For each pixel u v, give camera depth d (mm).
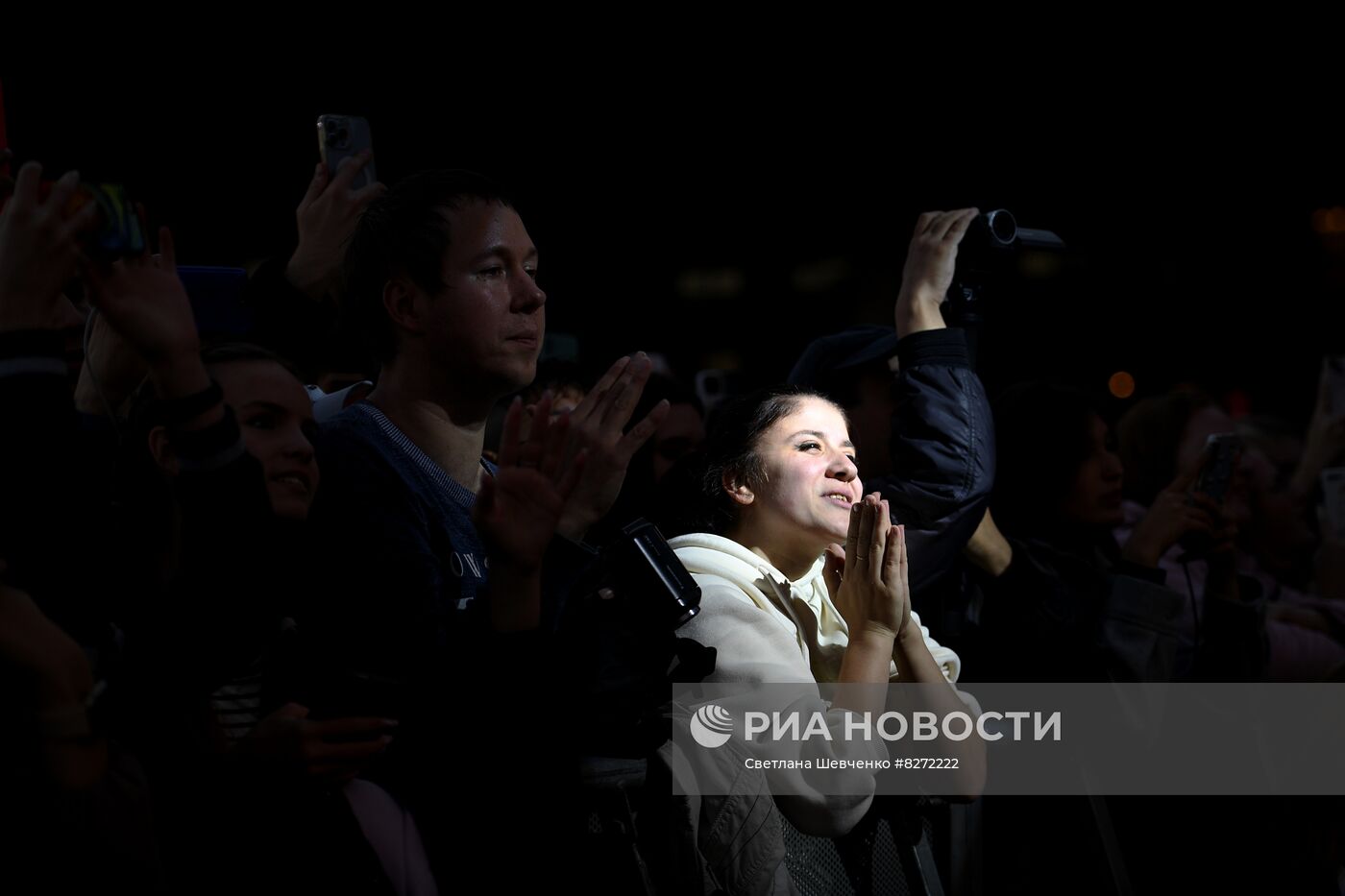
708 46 24812
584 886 5332
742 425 7090
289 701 5477
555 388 10312
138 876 4469
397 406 6266
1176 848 9570
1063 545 9977
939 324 8359
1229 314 31125
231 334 6477
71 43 15969
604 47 23500
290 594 5645
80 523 4895
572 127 24188
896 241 30703
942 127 28125
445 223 6113
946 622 8867
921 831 7129
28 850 4297
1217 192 30656
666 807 5883
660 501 7793
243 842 4965
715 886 5895
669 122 26016
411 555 5770
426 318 6109
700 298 31203
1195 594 10906
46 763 4309
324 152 7676
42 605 4812
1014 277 28812
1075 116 28609
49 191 4645
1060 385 10312
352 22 19141
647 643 5887
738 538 7117
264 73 18516
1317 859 9773
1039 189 30125
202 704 5000
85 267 4648
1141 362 30891
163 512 5246
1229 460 10016
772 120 26953
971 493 7992
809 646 6898
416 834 5285
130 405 5375
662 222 28969
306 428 5586
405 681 5578
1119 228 30922
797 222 30016
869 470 9188
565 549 5727
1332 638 11914
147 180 17438
